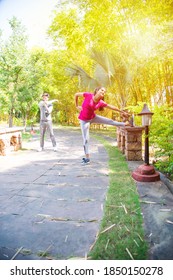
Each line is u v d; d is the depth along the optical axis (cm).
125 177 353
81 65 1534
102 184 325
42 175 384
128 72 884
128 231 196
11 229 206
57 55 1502
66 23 1135
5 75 1102
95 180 345
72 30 1140
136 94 1002
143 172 336
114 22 857
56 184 331
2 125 2102
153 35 709
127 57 905
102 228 202
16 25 1128
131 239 184
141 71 880
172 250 170
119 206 246
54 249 175
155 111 440
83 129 454
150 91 934
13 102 1162
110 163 455
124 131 524
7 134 606
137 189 299
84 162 457
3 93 1117
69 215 231
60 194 291
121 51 913
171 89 837
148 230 198
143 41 764
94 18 916
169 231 196
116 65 932
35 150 665
